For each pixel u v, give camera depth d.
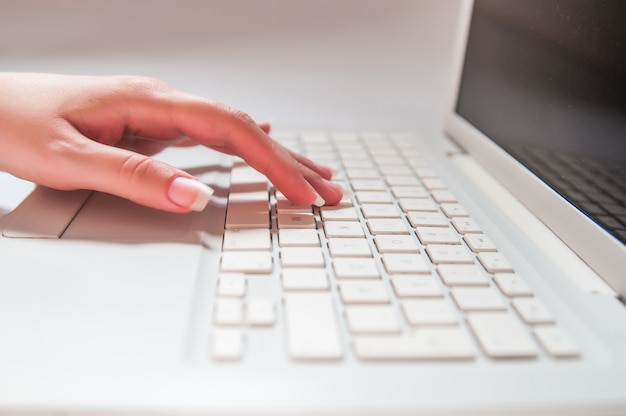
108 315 0.30
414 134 0.71
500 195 0.51
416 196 0.49
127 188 0.40
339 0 1.05
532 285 0.35
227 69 0.93
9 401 0.25
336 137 0.68
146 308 0.31
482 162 0.59
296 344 0.28
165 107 0.45
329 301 0.32
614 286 0.36
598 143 0.38
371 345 0.28
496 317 0.32
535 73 0.49
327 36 1.05
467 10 0.66
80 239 0.38
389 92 0.89
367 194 0.50
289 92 0.86
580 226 0.40
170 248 0.37
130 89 0.46
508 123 0.54
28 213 0.41
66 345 0.28
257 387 0.26
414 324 0.30
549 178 0.45
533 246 0.41
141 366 0.27
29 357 0.27
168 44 1.00
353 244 0.39
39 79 0.47
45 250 0.36
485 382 0.27
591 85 0.40
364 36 1.05
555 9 0.46
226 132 0.45
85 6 1.00
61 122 0.43
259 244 0.38
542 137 0.47
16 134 0.42
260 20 1.04
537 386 0.27
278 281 0.34
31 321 0.29
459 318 0.32
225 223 0.42
